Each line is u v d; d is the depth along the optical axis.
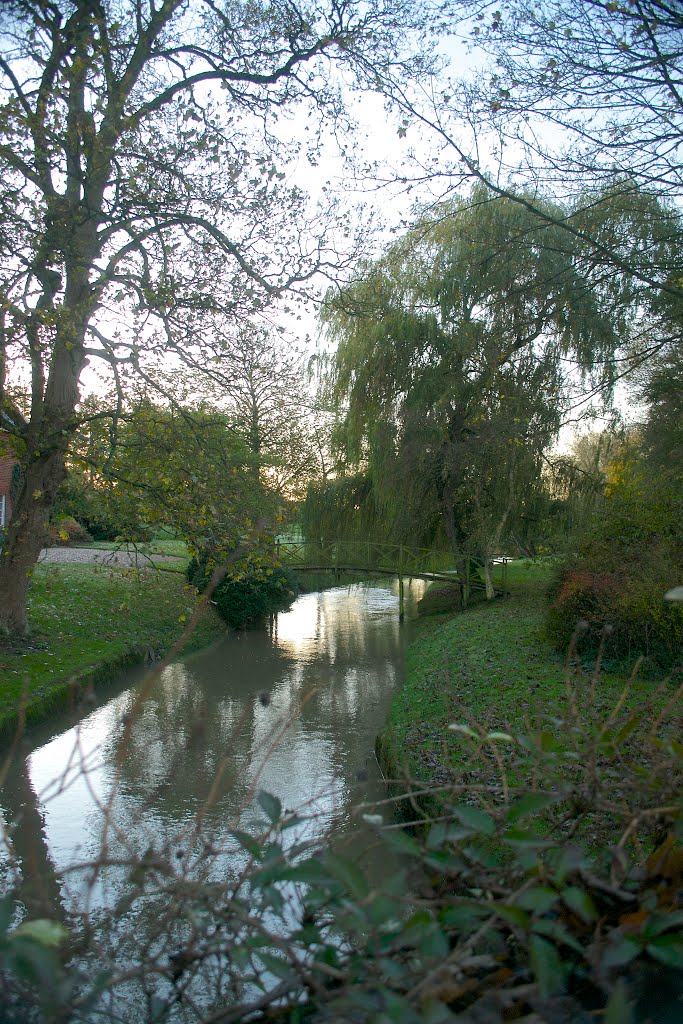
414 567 19.77
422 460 17.31
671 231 8.84
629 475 14.35
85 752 8.02
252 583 16.84
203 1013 1.78
